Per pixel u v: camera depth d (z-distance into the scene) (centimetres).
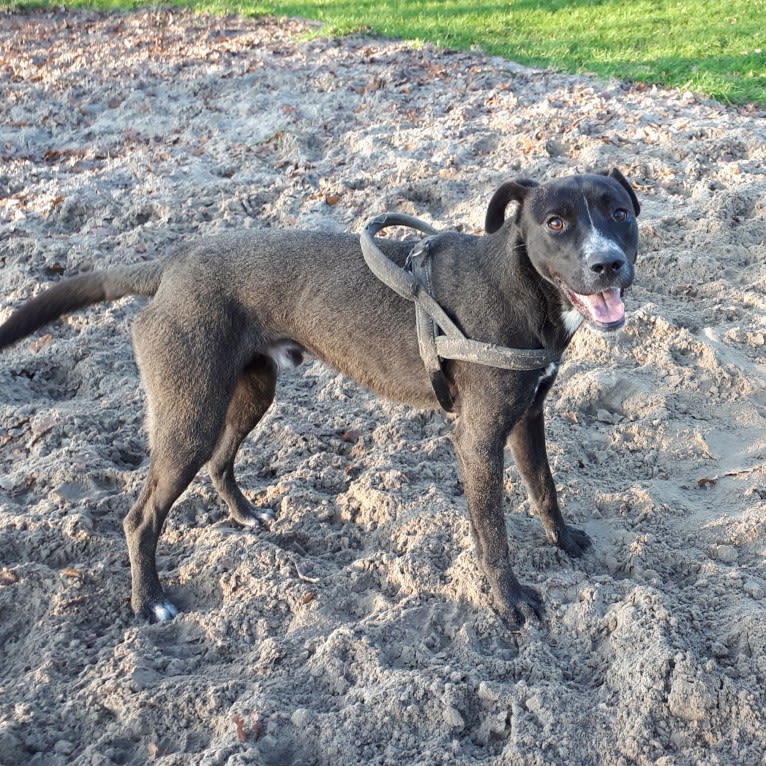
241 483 157
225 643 121
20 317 134
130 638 122
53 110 372
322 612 124
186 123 346
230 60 421
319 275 127
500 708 106
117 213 259
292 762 103
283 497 150
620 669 108
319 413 175
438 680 108
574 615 119
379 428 168
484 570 122
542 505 133
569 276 111
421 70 385
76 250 230
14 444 169
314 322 128
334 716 106
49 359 193
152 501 129
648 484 147
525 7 507
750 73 343
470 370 118
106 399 180
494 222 121
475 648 117
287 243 129
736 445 156
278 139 312
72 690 114
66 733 109
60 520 143
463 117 314
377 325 126
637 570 129
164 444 127
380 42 446
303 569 133
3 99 390
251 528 145
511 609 120
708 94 319
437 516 140
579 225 111
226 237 132
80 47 487
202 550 139
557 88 342
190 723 109
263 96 360
